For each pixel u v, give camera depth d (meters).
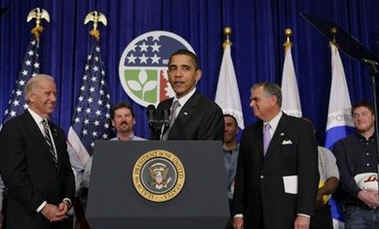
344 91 5.02
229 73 5.05
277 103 3.29
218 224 1.85
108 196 1.84
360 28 5.40
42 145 3.17
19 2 5.21
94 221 1.81
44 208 3.02
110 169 1.88
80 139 4.84
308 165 3.07
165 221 1.83
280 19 5.38
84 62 5.15
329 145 4.90
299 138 3.15
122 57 5.15
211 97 5.17
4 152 3.09
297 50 5.32
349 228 4.30
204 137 2.65
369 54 3.88
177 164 1.89
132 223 1.83
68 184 3.39
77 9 5.24
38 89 3.32
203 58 5.21
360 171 4.39
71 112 5.03
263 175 3.13
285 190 3.07
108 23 5.24
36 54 4.96
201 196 1.86
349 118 4.95
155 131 2.38
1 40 5.12
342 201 4.47
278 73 5.29
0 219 3.56
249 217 3.17
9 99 5.00
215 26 5.30
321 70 5.34
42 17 5.08
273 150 3.15
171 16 5.32
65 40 5.15
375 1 5.45
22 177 3.03
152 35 5.22
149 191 1.85
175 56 2.78
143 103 5.08
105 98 5.03
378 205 4.09
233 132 4.53
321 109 5.27
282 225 3.00
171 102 2.95
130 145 1.92
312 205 2.98
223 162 1.92
